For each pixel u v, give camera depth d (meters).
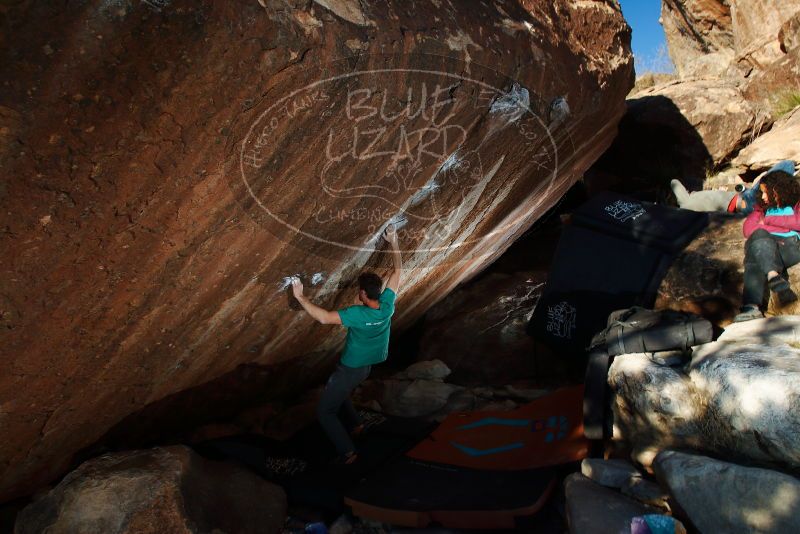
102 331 2.25
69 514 2.48
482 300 5.81
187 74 1.49
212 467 3.05
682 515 2.42
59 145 1.49
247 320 2.95
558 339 4.42
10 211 1.58
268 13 1.45
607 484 2.79
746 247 3.40
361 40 1.66
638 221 4.35
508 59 2.22
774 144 6.74
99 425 2.93
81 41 1.33
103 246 1.86
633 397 2.94
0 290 1.80
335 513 3.14
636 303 4.01
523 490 2.93
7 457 2.58
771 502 2.14
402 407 4.45
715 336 3.46
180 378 3.05
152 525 2.48
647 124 7.90
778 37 8.25
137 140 1.58
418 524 2.91
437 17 1.92
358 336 3.23
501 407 4.29
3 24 1.24
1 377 2.12
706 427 2.64
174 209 1.88
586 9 2.98
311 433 3.78
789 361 2.51
